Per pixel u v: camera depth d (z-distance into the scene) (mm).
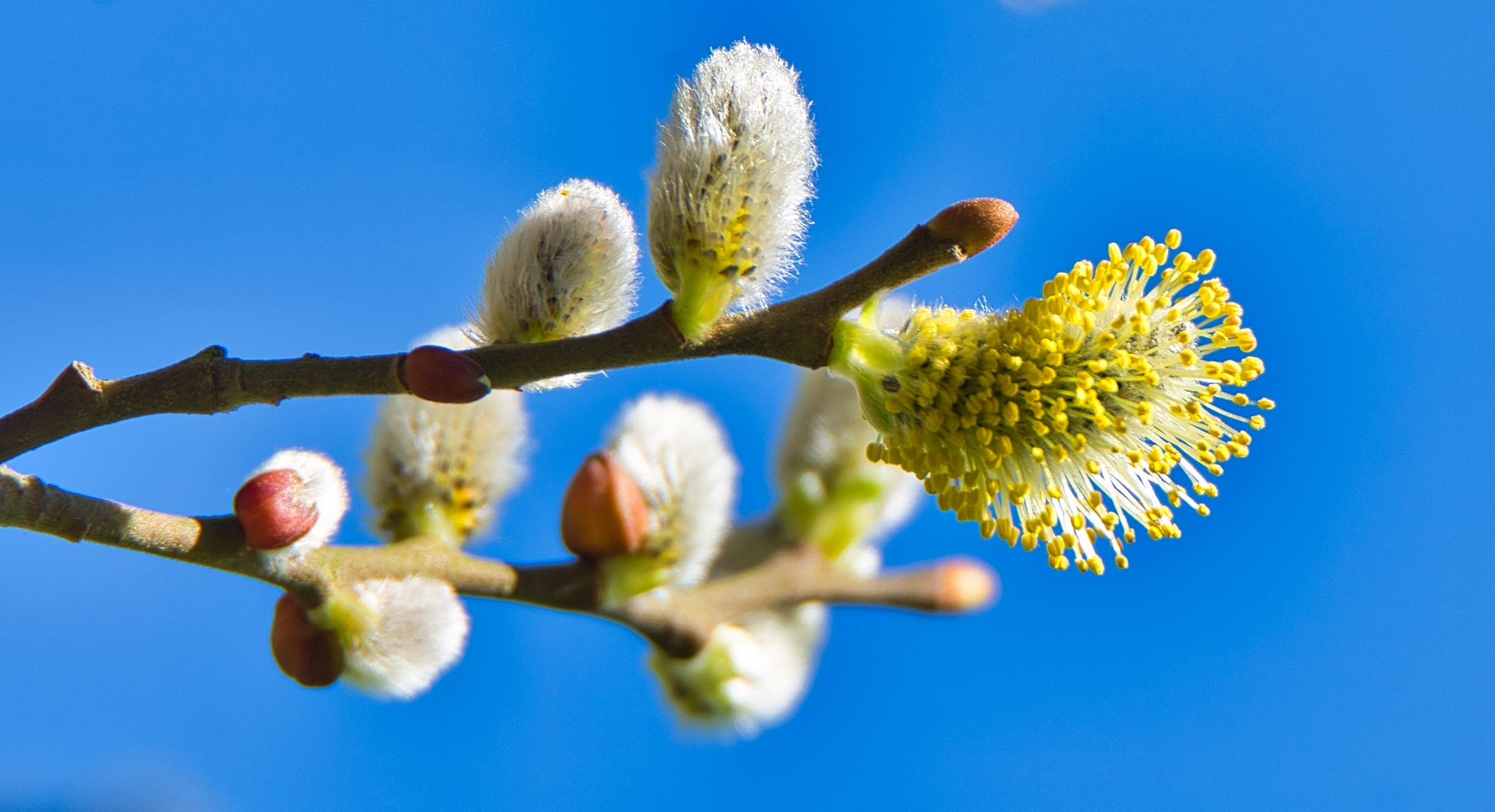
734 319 322
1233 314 327
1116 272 326
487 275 328
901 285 321
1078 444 324
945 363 324
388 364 315
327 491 317
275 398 316
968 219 319
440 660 326
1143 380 326
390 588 324
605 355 320
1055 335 324
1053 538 326
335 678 324
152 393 314
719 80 321
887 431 327
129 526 307
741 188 319
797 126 322
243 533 313
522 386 321
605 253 327
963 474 325
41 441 313
